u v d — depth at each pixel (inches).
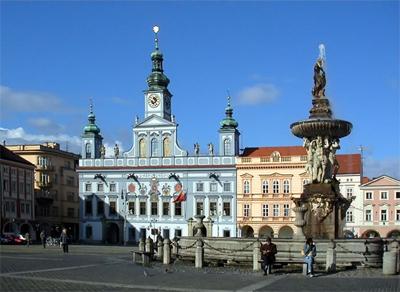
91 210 3969.0
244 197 3732.8
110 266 1203.2
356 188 3703.3
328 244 1076.5
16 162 3727.9
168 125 3905.0
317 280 909.8
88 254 1825.8
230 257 1209.4
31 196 3907.5
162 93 3961.6
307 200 1277.1
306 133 1304.1
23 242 2977.4
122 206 3924.7
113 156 3978.8
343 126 1282.0
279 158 3698.3
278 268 1095.6
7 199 3612.2
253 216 3708.2
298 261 1099.3
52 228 4286.4
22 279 898.7
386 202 3649.1
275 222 3661.4
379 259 1096.8
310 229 1263.5
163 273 1034.7
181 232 3814.0
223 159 3791.8
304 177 3634.4
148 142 3937.0
